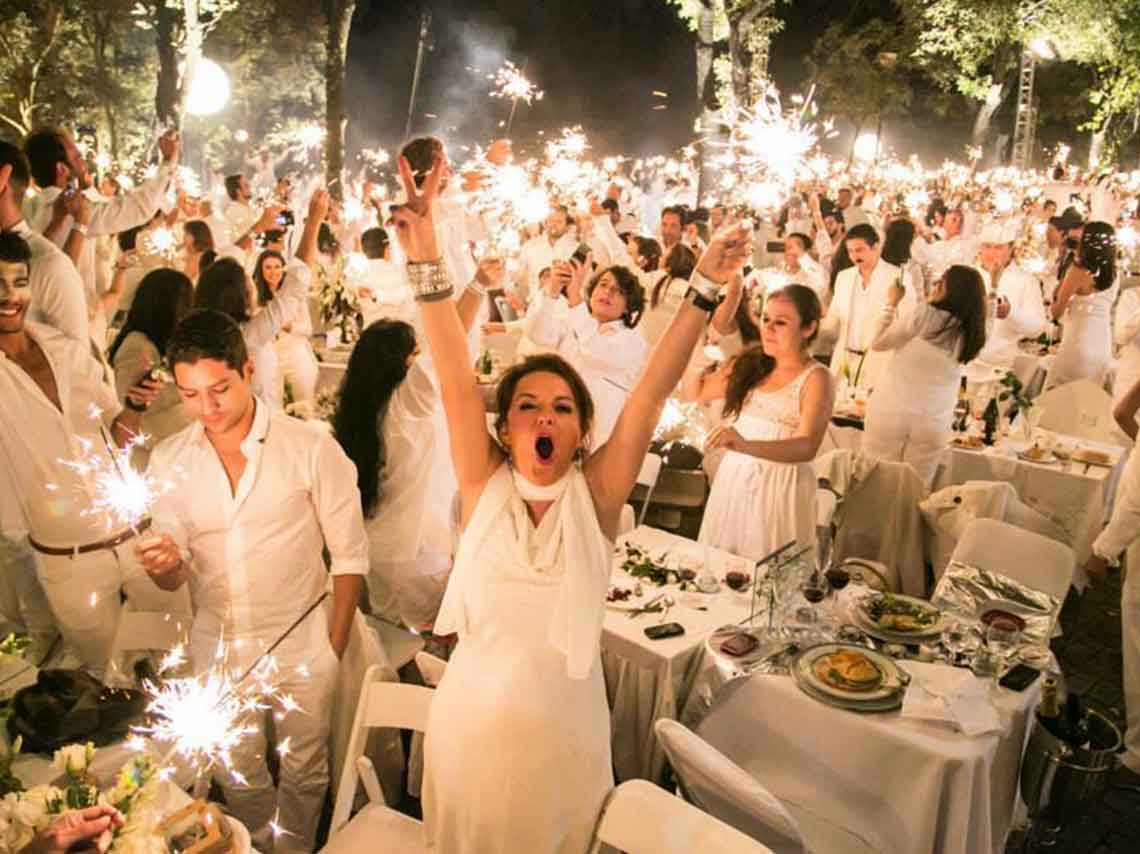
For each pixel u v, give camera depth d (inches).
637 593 153.3
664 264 293.4
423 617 168.7
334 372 293.0
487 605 90.1
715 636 138.7
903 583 196.9
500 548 89.9
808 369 168.2
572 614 87.9
